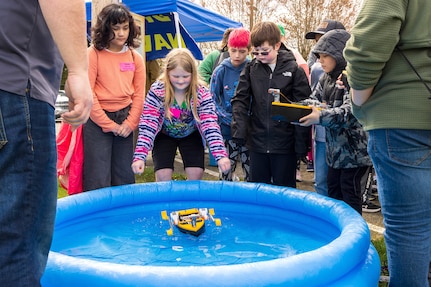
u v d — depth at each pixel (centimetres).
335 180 326
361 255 212
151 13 594
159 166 357
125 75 364
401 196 180
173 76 335
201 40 1026
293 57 356
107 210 317
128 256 245
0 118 115
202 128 348
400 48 177
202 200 339
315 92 342
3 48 119
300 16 1477
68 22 127
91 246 261
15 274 118
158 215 321
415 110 175
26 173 119
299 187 518
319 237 276
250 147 357
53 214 129
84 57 135
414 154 177
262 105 347
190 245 262
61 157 376
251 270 176
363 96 188
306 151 343
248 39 411
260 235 280
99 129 358
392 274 189
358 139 299
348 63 183
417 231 180
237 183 337
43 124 123
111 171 376
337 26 440
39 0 125
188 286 169
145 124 341
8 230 117
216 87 421
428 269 186
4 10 120
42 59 130
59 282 181
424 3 173
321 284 186
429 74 175
